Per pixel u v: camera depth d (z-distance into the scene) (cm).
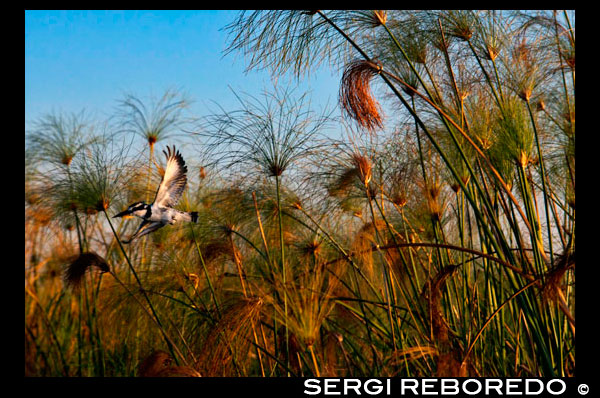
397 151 596
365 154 551
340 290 595
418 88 551
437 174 564
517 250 533
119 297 601
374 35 555
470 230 586
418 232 596
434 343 487
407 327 576
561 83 552
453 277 558
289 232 611
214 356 489
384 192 582
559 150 560
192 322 607
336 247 586
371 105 495
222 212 617
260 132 546
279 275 478
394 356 473
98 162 604
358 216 626
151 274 615
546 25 539
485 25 536
